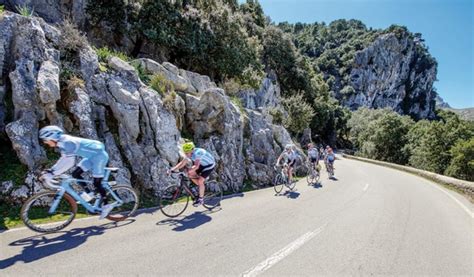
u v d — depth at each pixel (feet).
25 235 14.80
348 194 34.24
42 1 53.16
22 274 10.91
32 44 23.06
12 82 21.09
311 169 44.14
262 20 163.22
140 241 15.02
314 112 164.04
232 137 36.60
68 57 26.53
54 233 15.43
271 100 111.14
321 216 22.47
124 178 23.67
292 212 23.25
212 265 12.67
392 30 431.84
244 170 37.55
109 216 17.89
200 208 23.22
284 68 153.89
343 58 426.51
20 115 21.04
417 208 28.17
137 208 21.47
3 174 19.31
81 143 16.05
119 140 25.91
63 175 15.96
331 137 227.40
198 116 36.45
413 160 145.89
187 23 67.05
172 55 73.00
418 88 447.83
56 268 11.55
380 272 12.94
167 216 20.17
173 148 27.84
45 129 15.03
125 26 61.11
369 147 174.70
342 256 14.52
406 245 16.76
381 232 19.06
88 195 16.72
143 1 62.90
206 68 74.38
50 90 21.72
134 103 26.94
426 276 12.82
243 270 12.36
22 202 18.40
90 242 14.46
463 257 15.33
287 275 12.10
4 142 21.66
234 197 28.60
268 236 16.96
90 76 26.55
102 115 26.08
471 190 38.42
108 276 11.18
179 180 21.77
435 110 465.06
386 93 430.61
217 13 76.79
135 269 11.89
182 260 13.01
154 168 25.88
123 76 28.91
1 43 21.86
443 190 44.62
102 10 56.95
